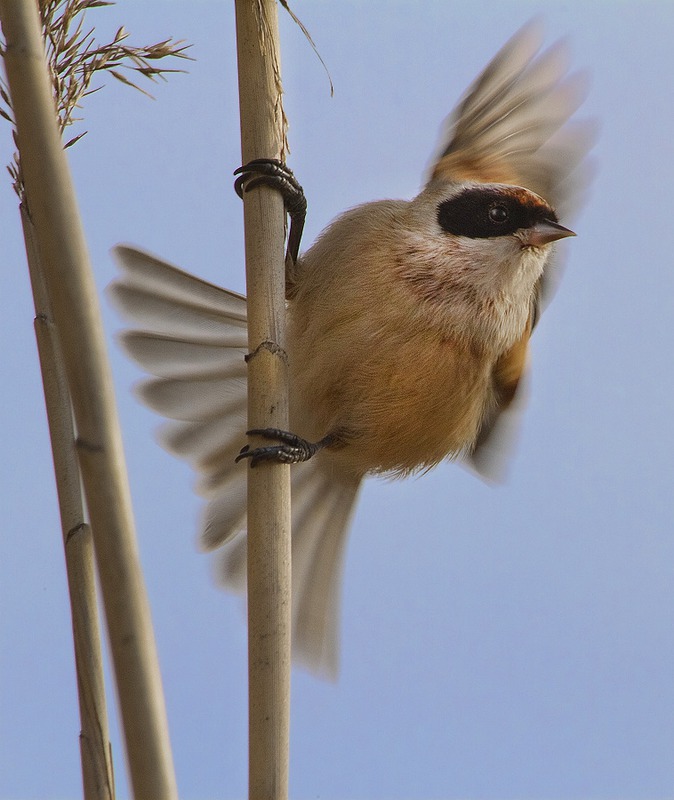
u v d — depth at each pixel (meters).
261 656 2.78
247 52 2.80
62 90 2.79
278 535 2.78
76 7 2.79
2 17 2.54
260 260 2.79
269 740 2.78
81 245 2.51
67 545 2.78
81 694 2.78
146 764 2.44
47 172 2.48
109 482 2.47
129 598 2.47
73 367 2.48
